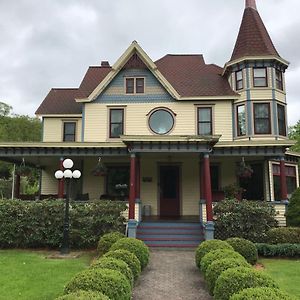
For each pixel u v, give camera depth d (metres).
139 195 16.34
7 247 12.91
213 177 17.75
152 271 9.25
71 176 11.94
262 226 12.65
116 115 17.94
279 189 17.41
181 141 13.82
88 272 5.23
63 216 12.79
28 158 17.08
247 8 19.91
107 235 11.02
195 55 22.34
